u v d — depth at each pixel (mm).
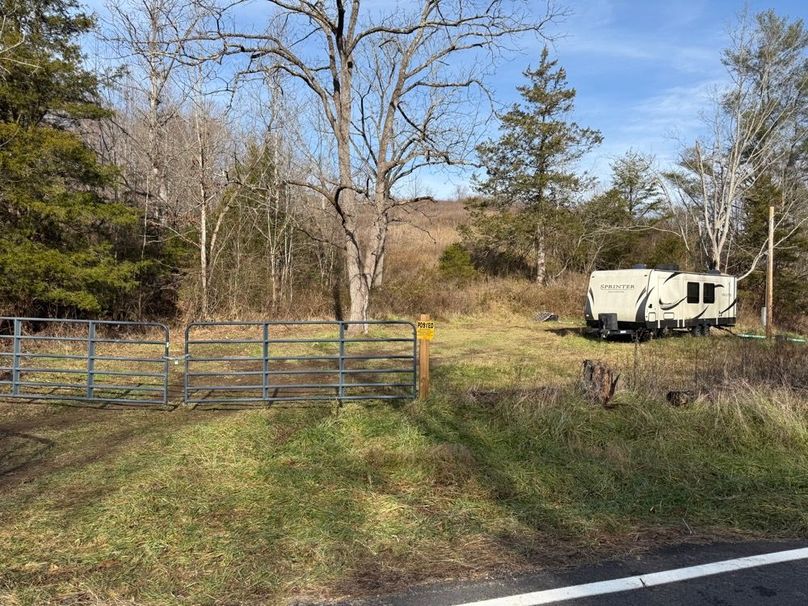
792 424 6695
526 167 30359
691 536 4320
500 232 29703
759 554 3986
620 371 9070
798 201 28422
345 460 5852
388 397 8039
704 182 28062
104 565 3746
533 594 3381
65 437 6625
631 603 3285
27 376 10055
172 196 21516
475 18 16531
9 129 14734
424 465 5668
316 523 4375
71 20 16734
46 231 16328
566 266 33125
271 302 22375
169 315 20656
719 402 7215
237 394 8992
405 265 33000
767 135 27375
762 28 26281
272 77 16859
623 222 32000
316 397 8086
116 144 22125
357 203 24781
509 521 4531
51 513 4520
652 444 6402
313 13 16672
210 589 3459
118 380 10203
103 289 16734
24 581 3516
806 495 5172
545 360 13281
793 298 28969
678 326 18312
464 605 3246
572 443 6395
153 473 5402
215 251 21438
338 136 18297
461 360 13469
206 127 19688
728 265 30453
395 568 3734
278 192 22031
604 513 4688
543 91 29328
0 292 15227
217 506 4699
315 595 3393
